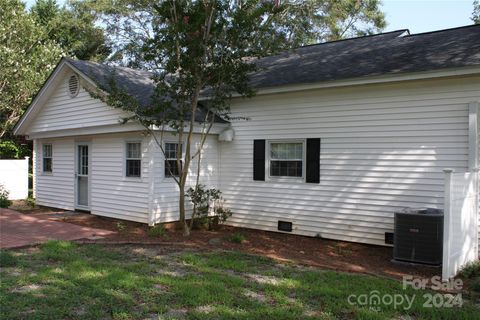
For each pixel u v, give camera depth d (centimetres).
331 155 986
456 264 679
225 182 1182
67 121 1309
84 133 1223
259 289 589
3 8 1919
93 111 1203
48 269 653
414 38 1113
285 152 1072
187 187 1123
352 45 1244
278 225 1077
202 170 1159
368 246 930
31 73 1917
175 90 948
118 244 861
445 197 649
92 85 1174
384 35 1264
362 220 941
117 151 1170
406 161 880
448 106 827
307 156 1025
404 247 772
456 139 818
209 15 904
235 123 1163
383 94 908
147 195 1071
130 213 1122
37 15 2659
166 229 1053
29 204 1522
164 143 1086
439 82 837
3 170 1686
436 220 746
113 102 955
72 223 1123
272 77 1095
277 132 1076
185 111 965
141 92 1160
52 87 1347
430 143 850
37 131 1438
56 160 1412
